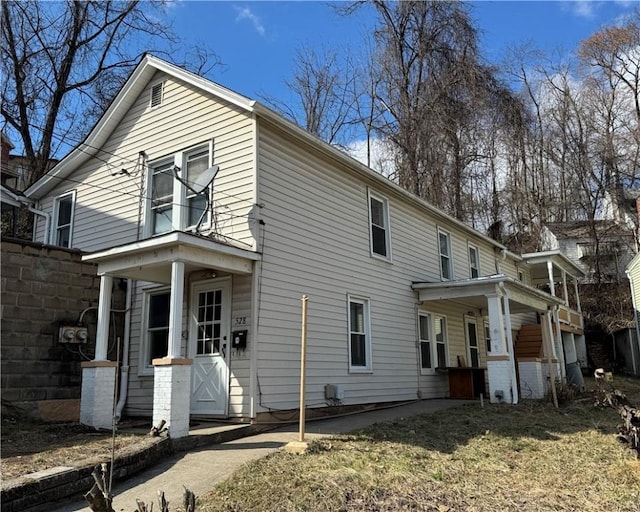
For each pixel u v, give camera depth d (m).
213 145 9.44
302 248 9.61
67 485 4.67
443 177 24.62
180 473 5.55
